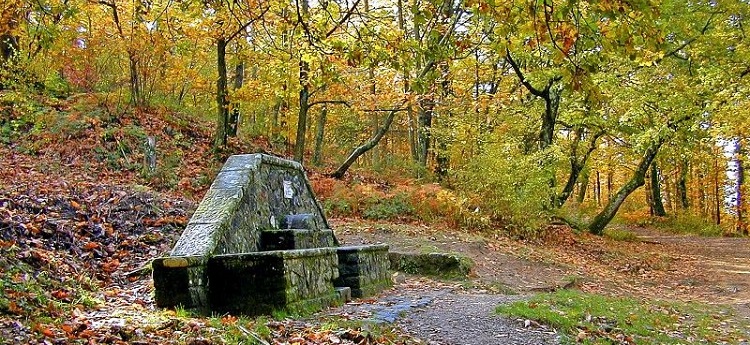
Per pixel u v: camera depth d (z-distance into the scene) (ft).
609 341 21.27
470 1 15.05
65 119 53.11
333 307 23.65
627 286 43.65
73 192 34.96
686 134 65.41
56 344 14.83
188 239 22.95
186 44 51.08
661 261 59.88
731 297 41.60
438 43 19.65
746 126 57.88
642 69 63.93
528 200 55.16
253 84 55.06
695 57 62.59
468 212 53.21
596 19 15.02
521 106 75.61
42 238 27.07
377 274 29.94
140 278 26.09
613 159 91.30
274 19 34.24
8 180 37.99
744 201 112.37
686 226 107.96
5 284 18.53
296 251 22.16
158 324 17.58
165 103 63.77
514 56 62.64
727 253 70.95
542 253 49.80
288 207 30.58
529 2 14.80
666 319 28.66
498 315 23.12
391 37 21.59
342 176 63.87
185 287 20.77
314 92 57.72
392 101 58.39
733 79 57.62
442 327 21.07
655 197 120.16
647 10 13.80
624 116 63.62
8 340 14.24
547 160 64.08
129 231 31.55
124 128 53.88
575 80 15.53
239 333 17.31
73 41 55.31
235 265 21.48
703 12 62.75
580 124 71.26
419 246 41.06
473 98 71.00
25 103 54.85
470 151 65.36
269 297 21.15
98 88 63.46
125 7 50.03
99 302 20.79
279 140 72.59
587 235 69.87
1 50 55.93
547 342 19.92
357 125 96.07
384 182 67.10
